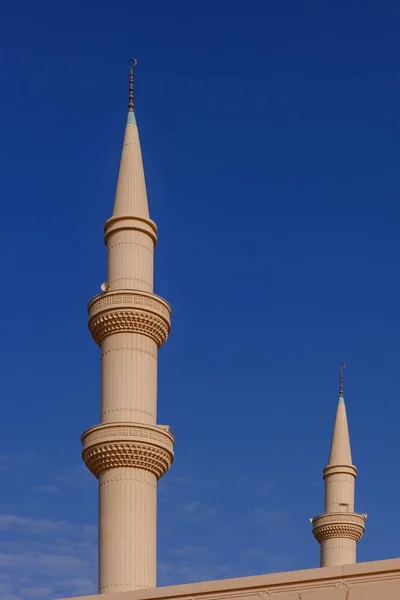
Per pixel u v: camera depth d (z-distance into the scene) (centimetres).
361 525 5853
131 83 4678
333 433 6159
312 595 2720
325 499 5991
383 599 2645
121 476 3931
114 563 3791
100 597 2972
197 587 2855
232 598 2805
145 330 4119
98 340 4203
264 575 2792
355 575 2700
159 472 4019
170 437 4047
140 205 4309
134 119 4581
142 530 3862
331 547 5788
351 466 6019
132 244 4231
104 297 4134
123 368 4056
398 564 2670
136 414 4006
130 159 4425
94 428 3984
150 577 3812
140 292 4116
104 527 3878
